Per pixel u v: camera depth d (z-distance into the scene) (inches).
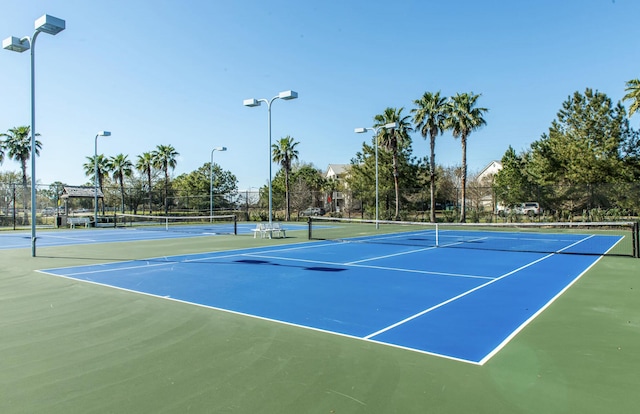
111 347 217.5
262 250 673.6
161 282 397.4
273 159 1936.5
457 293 347.3
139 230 1259.8
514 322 260.7
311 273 446.9
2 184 1493.6
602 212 1253.1
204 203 2000.5
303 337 231.6
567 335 233.6
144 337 233.5
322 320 265.7
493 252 648.4
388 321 263.1
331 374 180.1
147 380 174.9
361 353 206.1
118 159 2256.4
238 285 381.4
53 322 265.0
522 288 368.5
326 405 151.5
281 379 175.0
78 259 569.6
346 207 2183.8
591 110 1401.3
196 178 2711.6
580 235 1011.9
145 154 2204.7
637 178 1348.4
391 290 358.9
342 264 514.9
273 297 331.9
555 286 378.0
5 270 478.0
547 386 166.6
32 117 597.3
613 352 205.9
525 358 198.1
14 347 217.8
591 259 564.7
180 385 169.6
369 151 1846.7
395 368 186.5
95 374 181.6
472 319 267.6
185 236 992.9
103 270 472.1
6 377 179.2
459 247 722.8
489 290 359.6
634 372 180.5
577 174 1375.5
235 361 195.9
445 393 160.9
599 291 355.9
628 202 1239.5
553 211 1395.2
